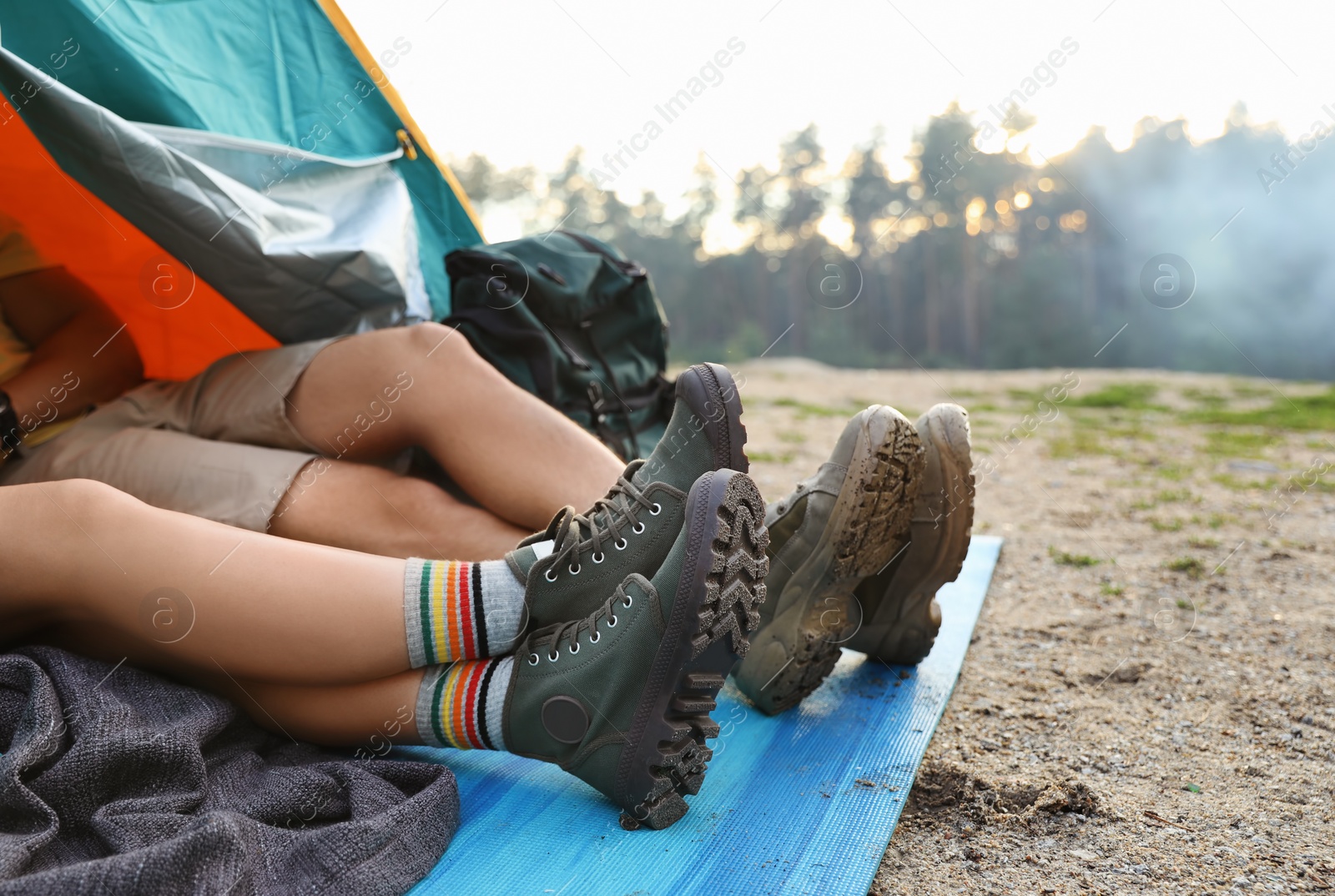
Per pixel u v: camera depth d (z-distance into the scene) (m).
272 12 2.39
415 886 1.19
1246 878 1.26
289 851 1.17
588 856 1.26
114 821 1.13
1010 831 1.41
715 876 1.22
